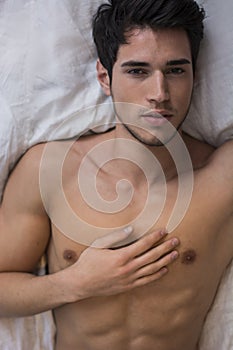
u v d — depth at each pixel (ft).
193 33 2.99
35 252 3.43
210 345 3.61
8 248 3.38
